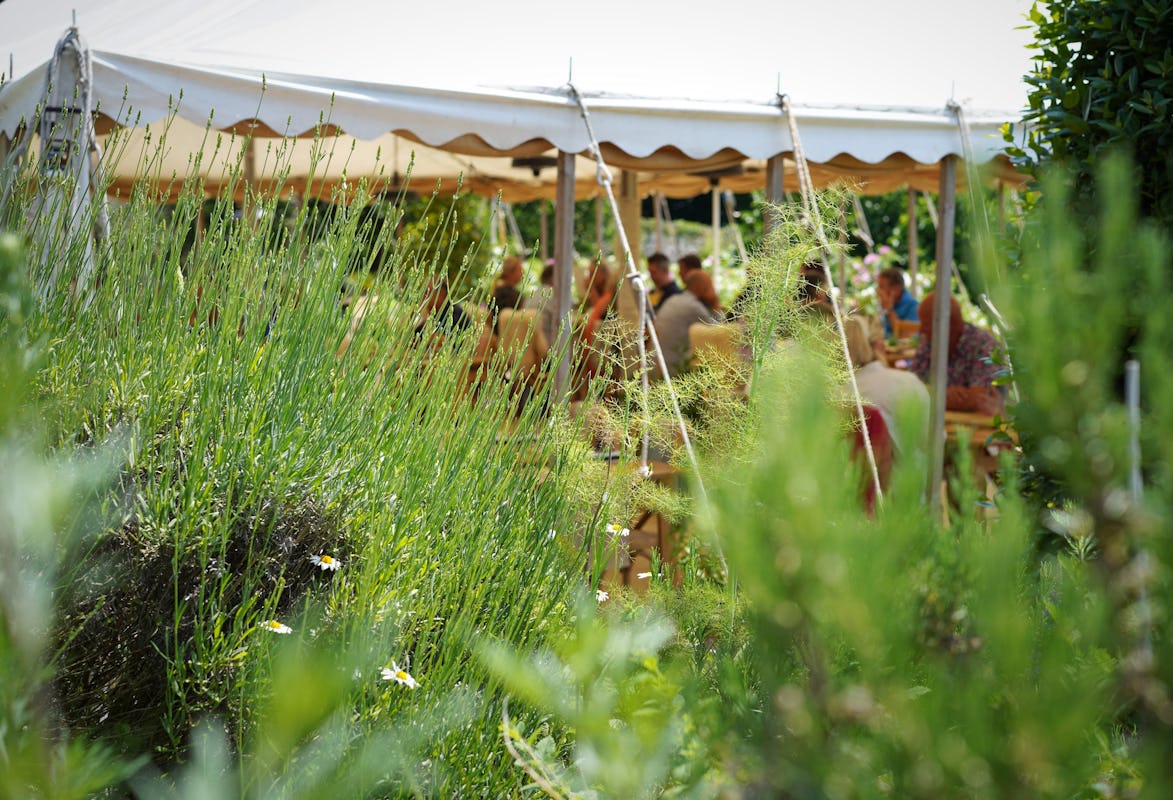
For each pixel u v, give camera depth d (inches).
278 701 21.7
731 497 31.6
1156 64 100.5
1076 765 28.9
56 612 60.4
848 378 98.0
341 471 81.0
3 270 25.6
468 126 195.0
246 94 182.9
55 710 57.8
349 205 90.3
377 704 60.6
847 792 30.8
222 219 87.6
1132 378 32.3
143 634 67.9
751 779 34.6
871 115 215.9
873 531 30.0
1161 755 29.3
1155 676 30.1
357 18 223.0
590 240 627.5
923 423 31.8
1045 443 31.9
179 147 316.2
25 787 27.1
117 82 177.3
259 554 74.2
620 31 230.2
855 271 455.2
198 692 64.4
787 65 229.0
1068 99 106.4
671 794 38.9
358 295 87.4
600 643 42.9
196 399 80.3
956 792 29.4
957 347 248.5
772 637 31.9
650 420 86.1
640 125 204.2
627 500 87.0
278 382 79.6
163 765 62.6
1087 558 44.6
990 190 34.1
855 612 29.6
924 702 30.5
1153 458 32.0
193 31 206.7
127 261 81.7
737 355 84.1
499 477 80.1
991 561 30.8
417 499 78.2
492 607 72.3
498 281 324.5
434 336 90.4
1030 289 32.0
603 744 39.9
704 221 699.4
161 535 68.5
